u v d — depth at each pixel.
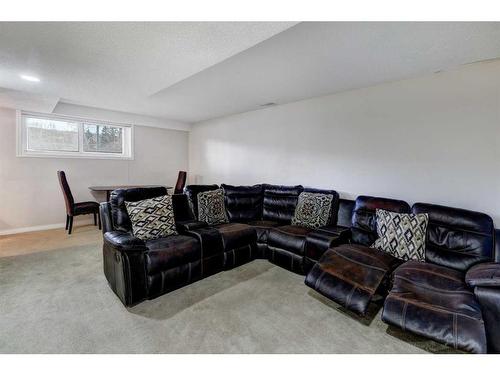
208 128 5.72
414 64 2.41
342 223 3.07
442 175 2.62
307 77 2.83
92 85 2.99
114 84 2.94
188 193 3.29
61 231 4.20
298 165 3.96
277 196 3.71
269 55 2.25
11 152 3.98
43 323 1.80
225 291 2.34
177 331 1.75
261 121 4.52
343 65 2.47
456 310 1.53
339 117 3.43
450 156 2.56
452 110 2.53
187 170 6.38
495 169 2.32
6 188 3.96
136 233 2.43
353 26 1.74
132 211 2.49
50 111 4.14
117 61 2.22
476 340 1.40
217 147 5.52
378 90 3.04
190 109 4.60
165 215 2.65
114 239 2.07
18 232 4.08
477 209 2.43
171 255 2.27
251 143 4.73
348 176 3.37
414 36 1.88
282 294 2.30
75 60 2.22
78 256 3.10
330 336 1.73
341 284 2.04
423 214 2.34
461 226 2.15
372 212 2.73
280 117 4.19
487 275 1.54
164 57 2.12
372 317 1.96
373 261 2.13
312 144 3.76
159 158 5.81
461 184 2.51
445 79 2.56
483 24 1.70
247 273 2.77
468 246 2.08
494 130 2.31
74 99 3.83
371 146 3.13
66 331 1.72
